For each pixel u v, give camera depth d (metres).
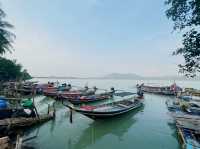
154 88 50.03
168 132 15.33
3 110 12.81
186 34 5.39
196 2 5.05
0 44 29.70
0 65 52.25
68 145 12.22
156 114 22.58
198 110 18.64
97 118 16.84
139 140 13.43
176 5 5.62
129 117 20.89
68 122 17.67
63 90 38.53
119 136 14.32
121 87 73.19
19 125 12.98
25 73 84.31
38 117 15.23
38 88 36.91
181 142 11.94
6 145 9.08
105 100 32.78
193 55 5.37
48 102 30.16
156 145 12.48
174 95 42.78
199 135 11.83
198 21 5.18
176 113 16.19
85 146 12.20
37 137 13.39
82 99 26.73
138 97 28.95
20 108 14.16
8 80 57.75
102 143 12.81
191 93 34.06
